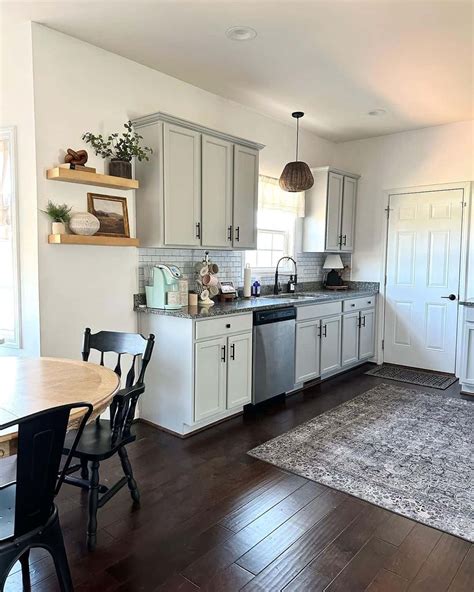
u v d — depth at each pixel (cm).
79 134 305
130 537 208
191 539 207
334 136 534
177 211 337
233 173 381
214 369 331
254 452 298
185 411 320
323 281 567
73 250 306
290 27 279
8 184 294
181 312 322
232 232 384
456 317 492
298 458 290
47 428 136
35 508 142
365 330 527
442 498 244
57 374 200
